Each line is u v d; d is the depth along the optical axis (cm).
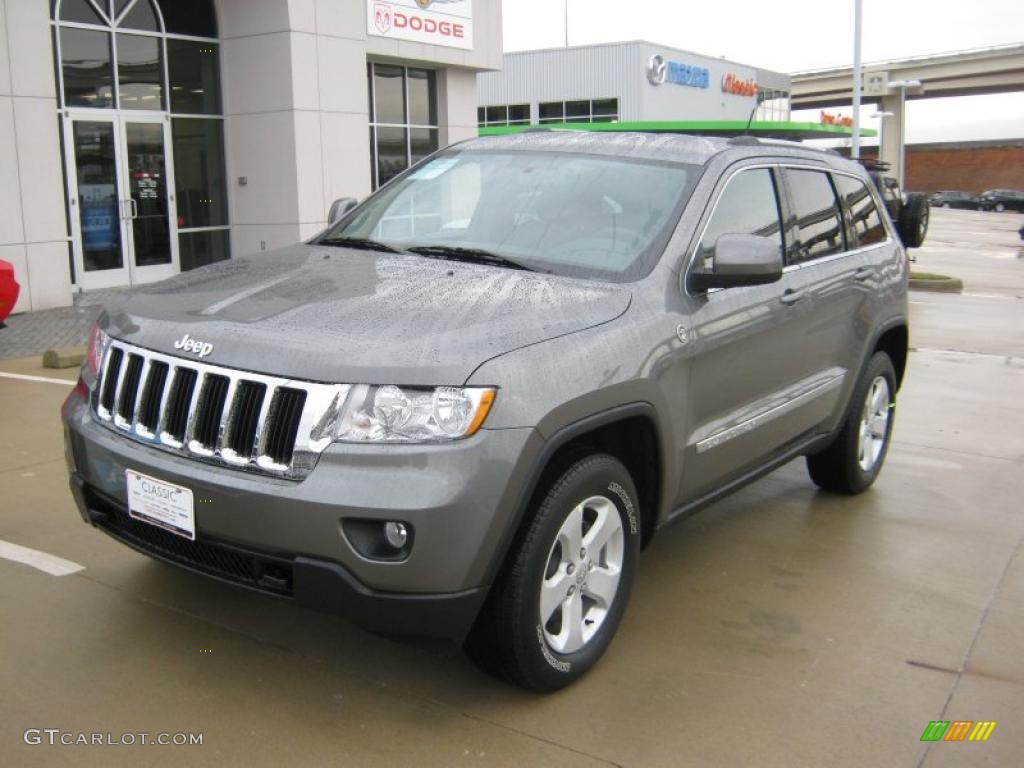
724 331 405
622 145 457
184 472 312
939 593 450
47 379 800
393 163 1775
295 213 1482
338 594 296
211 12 1494
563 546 337
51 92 1166
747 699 349
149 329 345
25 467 568
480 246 412
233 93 1507
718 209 424
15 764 293
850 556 493
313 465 296
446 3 1742
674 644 390
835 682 364
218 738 310
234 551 308
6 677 341
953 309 1552
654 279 381
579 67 4325
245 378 310
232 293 362
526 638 322
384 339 308
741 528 530
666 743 319
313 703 333
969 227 4612
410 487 290
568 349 328
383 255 409
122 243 1397
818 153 540
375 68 1716
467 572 298
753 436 440
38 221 1166
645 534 393
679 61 4438
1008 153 8012
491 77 4528
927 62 6719
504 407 302
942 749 323
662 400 365
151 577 424
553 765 304
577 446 350
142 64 1406
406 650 372
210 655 362
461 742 314
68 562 436
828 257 515
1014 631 413
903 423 782
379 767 299
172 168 1459
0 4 1108
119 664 352
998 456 689
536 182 440
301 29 1450
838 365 525
